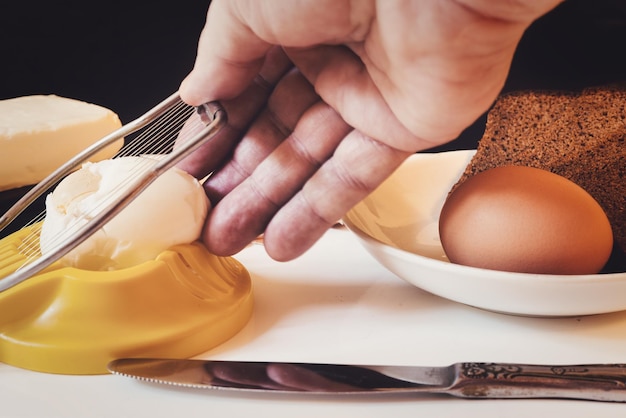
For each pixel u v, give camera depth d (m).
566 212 0.38
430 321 0.39
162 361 0.36
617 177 0.43
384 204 0.46
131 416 0.34
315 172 0.39
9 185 0.53
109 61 0.85
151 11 0.84
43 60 0.84
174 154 0.36
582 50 0.62
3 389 0.35
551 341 0.38
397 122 0.36
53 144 0.54
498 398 0.34
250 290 0.40
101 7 0.83
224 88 0.39
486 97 0.34
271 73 0.40
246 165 0.41
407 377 0.35
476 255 0.38
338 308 0.40
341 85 0.36
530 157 0.45
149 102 0.87
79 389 0.35
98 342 0.36
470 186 0.39
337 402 0.34
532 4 0.31
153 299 0.37
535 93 0.45
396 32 0.32
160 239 0.38
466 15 0.31
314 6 0.33
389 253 0.38
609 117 0.44
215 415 0.34
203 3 0.84
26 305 0.36
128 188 0.35
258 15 0.35
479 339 0.38
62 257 0.37
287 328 0.39
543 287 0.36
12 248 0.40
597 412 0.33
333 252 0.46
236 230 0.39
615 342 0.38
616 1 0.63
